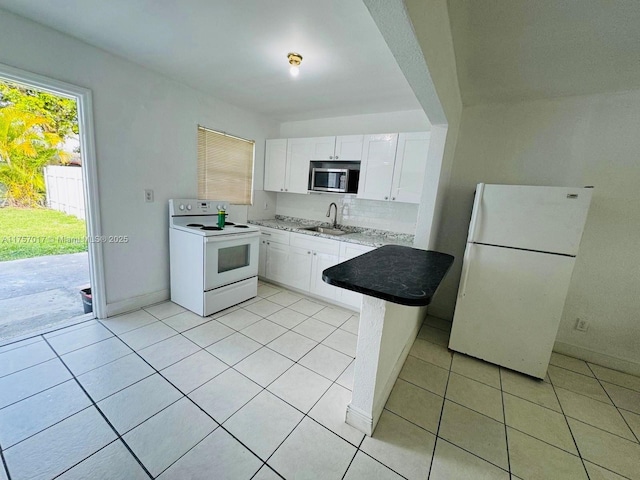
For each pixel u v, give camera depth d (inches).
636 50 58.5
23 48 66.8
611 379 81.4
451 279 111.7
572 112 85.7
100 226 87.2
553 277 73.9
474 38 60.0
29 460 46.5
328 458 50.8
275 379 70.9
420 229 90.0
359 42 68.1
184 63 86.1
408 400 67.7
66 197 227.1
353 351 85.8
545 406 68.7
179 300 108.1
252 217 148.2
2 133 206.7
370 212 131.6
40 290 116.2
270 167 147.6
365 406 56.4
